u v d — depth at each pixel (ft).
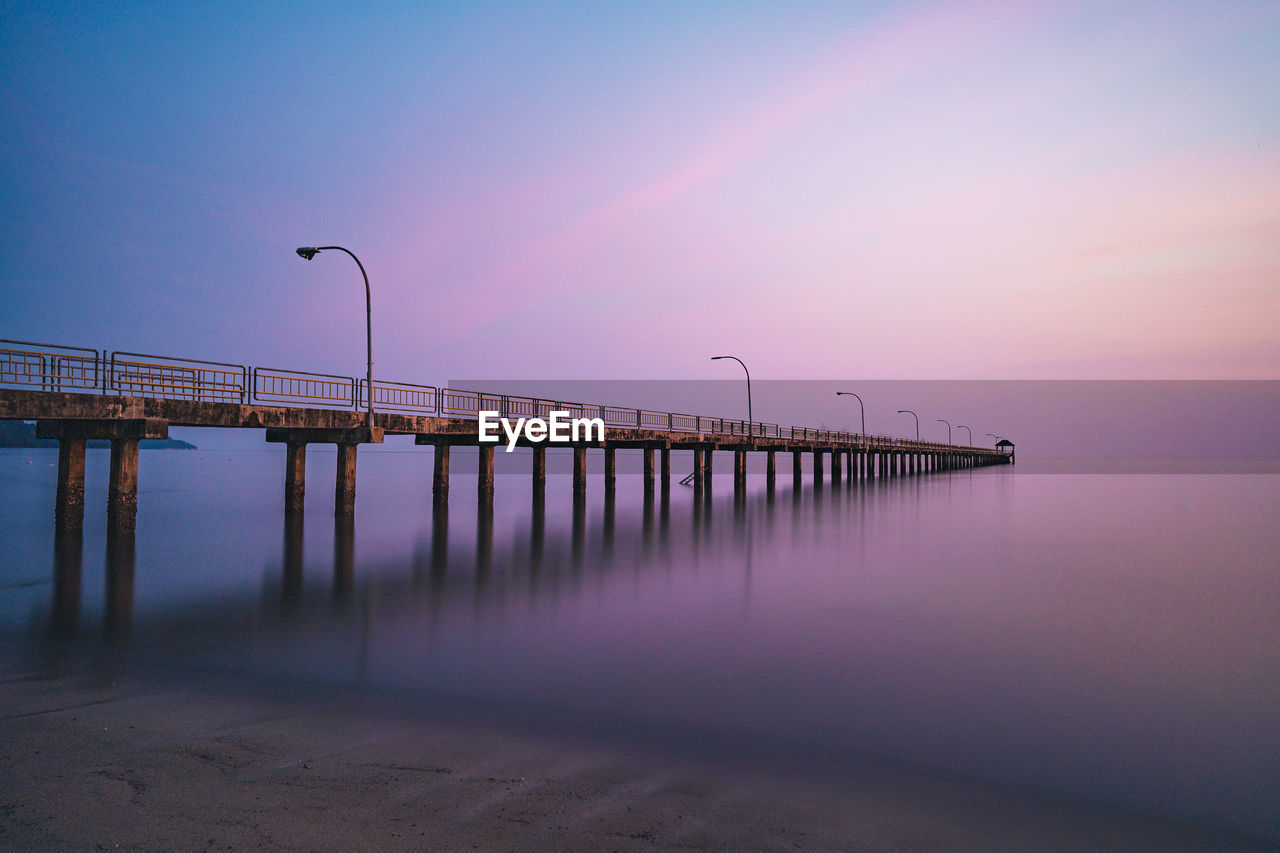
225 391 66.95
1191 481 292.20
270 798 17.22
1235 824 17.94
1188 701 27.32
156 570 52.29
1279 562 66.33
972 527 96.73
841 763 20.99
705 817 17.12
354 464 85.66
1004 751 22.30
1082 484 251.39
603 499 132.36
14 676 27.66
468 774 19.13
